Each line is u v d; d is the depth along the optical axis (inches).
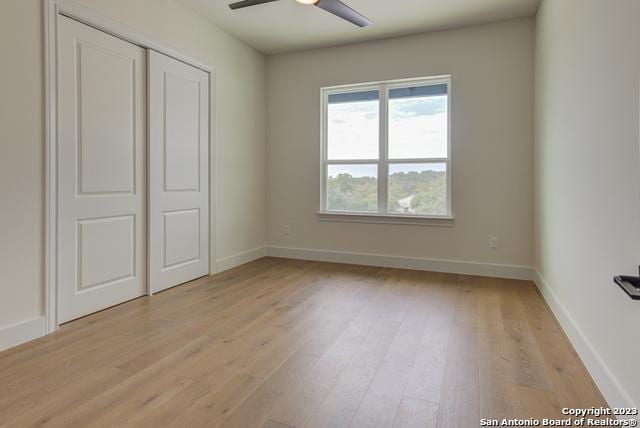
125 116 117.3
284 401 66.1
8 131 85.8
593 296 75.8
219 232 162.1
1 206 85.0
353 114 180.1
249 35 165.3
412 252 168.2
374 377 74.6
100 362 80.0
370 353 85.4
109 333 95.5
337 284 143.3
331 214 182.5
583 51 83.1
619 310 62.4
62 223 99.9
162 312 111.3
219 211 161.6
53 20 94.1
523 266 150.1
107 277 113.6
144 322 103.3
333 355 84.3
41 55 91.9
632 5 58.9
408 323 103.8
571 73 92.5
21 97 88.1
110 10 109.6
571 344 89.8
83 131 104.6
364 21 122.5
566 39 97.0
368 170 177.8
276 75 191.5
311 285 141.8
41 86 92.1
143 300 122.6
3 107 84.7
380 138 173.0
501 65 150.2
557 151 107.7
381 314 110.9
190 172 144.3
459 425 59.7
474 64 154.0
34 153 91.2
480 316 109.1
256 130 187.2
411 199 169.9
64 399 66.0
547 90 121.0
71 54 100.7
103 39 109.4
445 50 158.1
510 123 149.9
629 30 59.9
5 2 84.7
